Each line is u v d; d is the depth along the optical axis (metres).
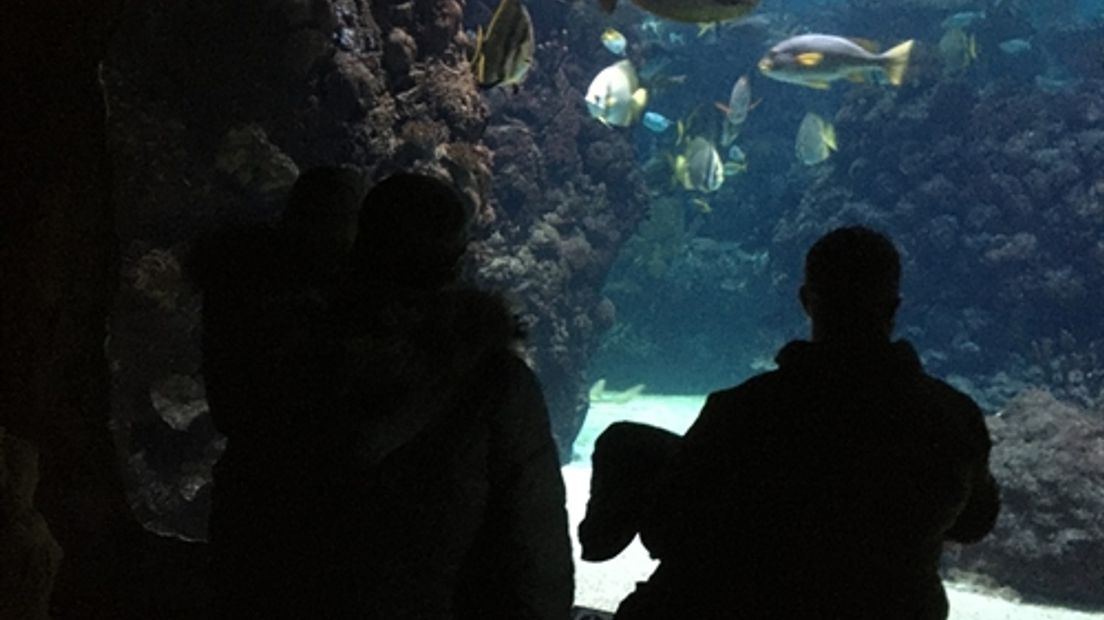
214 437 6.09
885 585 1.79
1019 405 8.51
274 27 6.26
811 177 18.83
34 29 2.70
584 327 12.44
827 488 1.78
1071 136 15.27
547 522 1.92
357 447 1.74
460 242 1.92
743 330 18.91
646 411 15.63
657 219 18.16
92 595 2.84
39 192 2.75
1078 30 20.88
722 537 1.85
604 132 13.16
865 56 9.67
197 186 6.07
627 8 13.90
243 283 1.96
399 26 7.41
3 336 2.63
